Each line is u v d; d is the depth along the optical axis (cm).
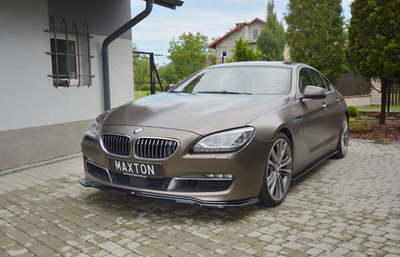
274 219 348
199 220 348
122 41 788
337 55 1509
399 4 862
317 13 1516
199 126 340
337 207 383
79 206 393
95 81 721
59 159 629
